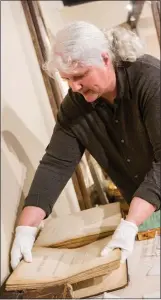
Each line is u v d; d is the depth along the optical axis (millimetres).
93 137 1281
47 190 1229
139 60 1121
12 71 1421
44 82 1615
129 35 1123
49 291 972
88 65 985
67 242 1148
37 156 1502
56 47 984
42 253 1107
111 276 1062
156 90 1096
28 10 1587
